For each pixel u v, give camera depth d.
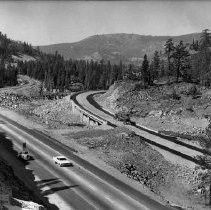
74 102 141.38
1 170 60.47
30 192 56.59
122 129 99.75
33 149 82.31
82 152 82.88
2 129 98.88
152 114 127.38
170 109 126.62
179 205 65.69
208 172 73.81
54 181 63.31
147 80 150.00
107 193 59.66
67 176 66.25
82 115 128.00
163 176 79.00
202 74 158.88
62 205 54.00
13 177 61.19
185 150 92.12
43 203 53.56
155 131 112.00
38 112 141.38
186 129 115.31
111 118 121.69
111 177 67.62
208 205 69.06
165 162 84.56
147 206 56.22
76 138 94.50
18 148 82.62
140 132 106.75
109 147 87.88
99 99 152.25
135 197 59.25
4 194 48.09
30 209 46.22
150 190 64.50
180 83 146.25
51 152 80.75
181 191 74.38
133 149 87.56
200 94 137.62
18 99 165.38
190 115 123.06
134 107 131.38
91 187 61.72
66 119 130.50
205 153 81.31
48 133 99.19
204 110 124.88
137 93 138.75
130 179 68.12
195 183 76.69
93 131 100.12
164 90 141.75
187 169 81.44
